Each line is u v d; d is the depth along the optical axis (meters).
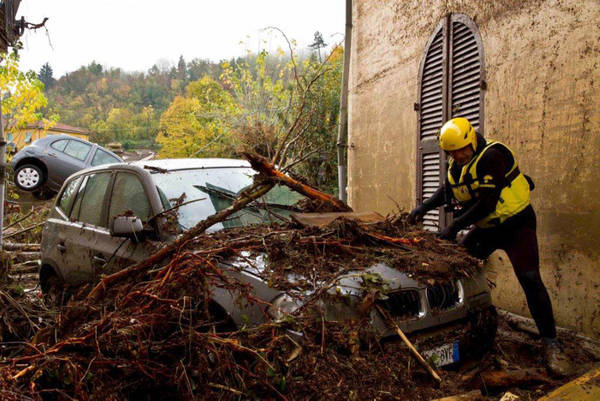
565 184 3.71
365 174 6.39
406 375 2.46
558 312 3.80
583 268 3.60
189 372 2.50
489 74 4.32
